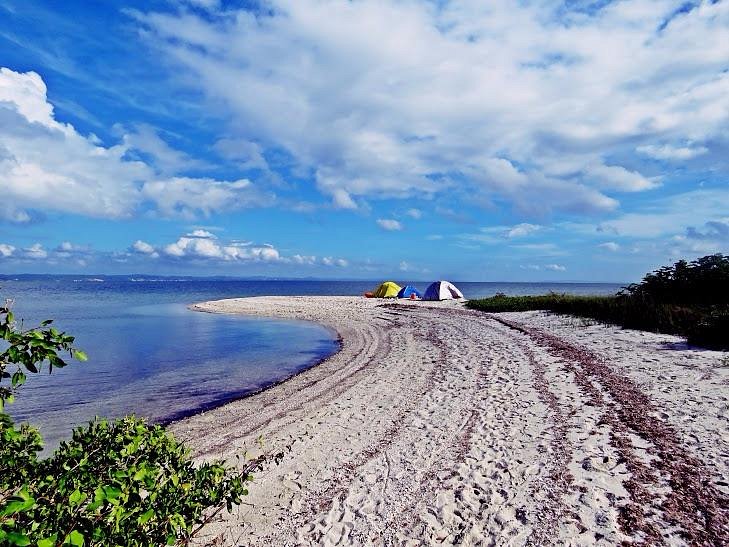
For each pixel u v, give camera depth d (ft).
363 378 46.65
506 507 19.15
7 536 7.87
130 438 14.16
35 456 12.22
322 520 19.60
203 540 18.52
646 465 21.02
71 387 46.52
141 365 58.03
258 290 425.28
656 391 31.35
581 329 61.67
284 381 48.60
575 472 21.21
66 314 131.03
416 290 172.65
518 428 27.55
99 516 11.46
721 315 44.50
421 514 19.35
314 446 28.07
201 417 36.19
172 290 384.06
